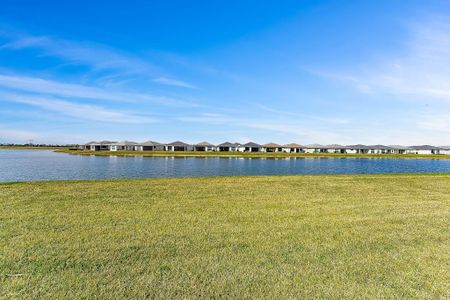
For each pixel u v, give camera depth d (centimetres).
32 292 355
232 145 10962
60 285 372
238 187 1188
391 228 642
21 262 435
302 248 512
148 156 7050
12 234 558
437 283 398
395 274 422
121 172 2958
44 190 1044
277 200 937
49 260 444
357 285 389
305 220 696
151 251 486
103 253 473
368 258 475
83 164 4091
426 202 945
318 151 12131
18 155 6738
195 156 7219
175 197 959
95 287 369
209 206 833
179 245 515
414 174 1841
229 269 425
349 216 744
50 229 593
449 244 548
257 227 632
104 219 676
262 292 367
